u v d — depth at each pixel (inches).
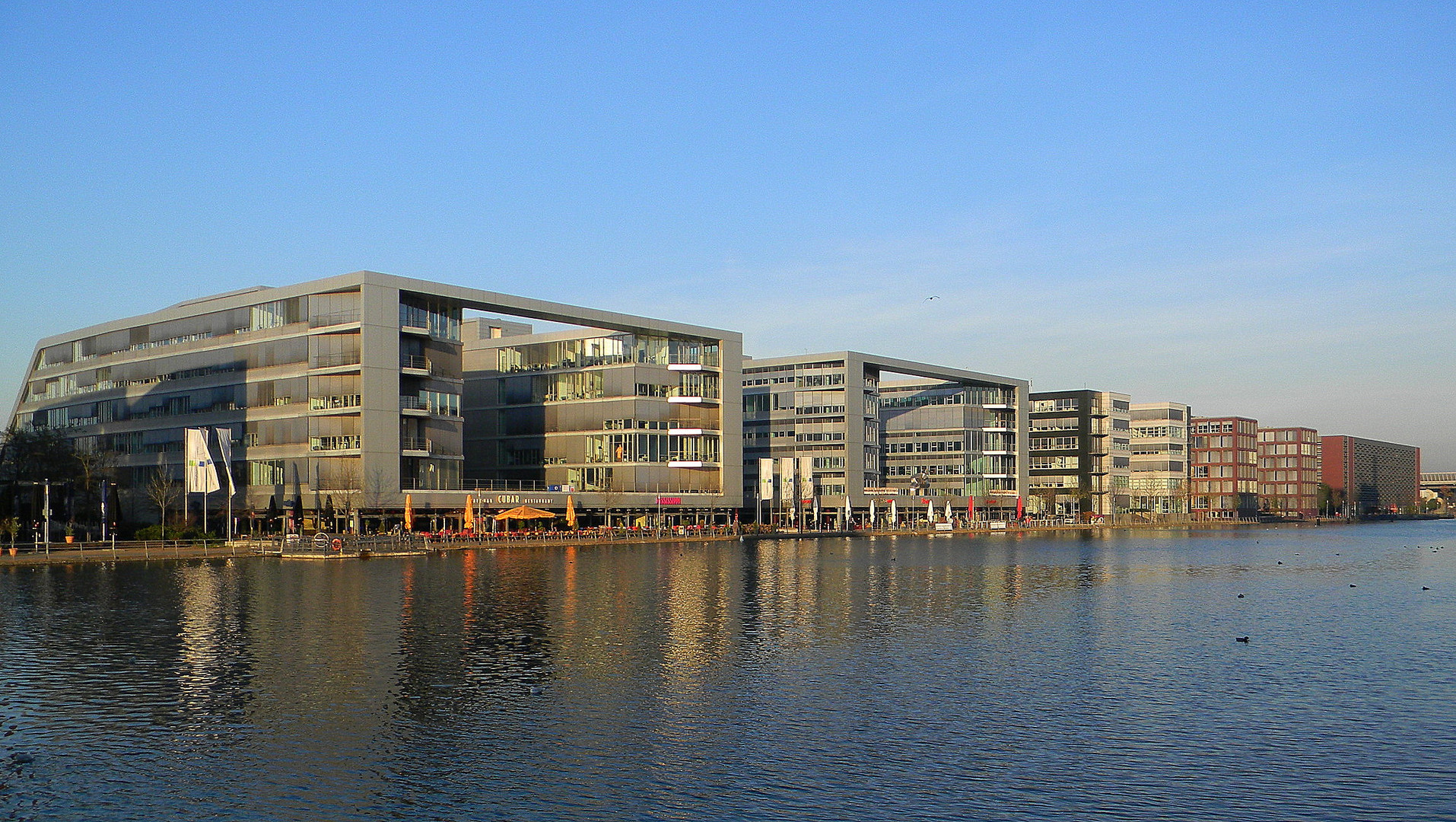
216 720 1478.8
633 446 6476.4
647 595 2876.5
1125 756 1336.1
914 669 1836.9
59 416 7007.9
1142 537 7480.3
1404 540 7170.3
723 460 6796.3
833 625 2337.6
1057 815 1140.5
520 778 1249.4
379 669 1807.3
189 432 4635.8
